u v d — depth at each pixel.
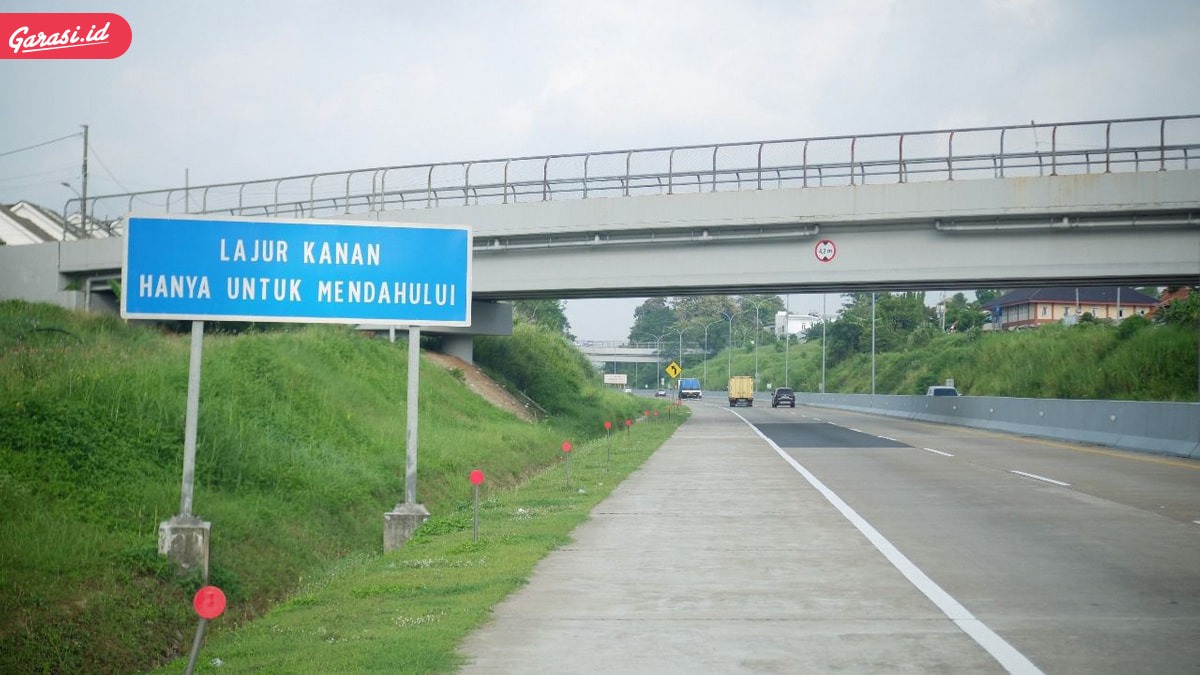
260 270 14.48
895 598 9.27
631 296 45.66
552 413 50.69
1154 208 33.31
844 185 36.47
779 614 8.66
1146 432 29.61
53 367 19.39
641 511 16.19
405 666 7.10
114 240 53.34
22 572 11.30
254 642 8.51
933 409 55.28
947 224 35.81
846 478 21.45
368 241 15.23
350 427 25.09
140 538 13.32
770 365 153.00
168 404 18.53
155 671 8.50
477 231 41.56
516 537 13.40
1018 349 71.69
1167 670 6.75
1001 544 12.42
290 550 15.78
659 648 7.52
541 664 7.11
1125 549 11.99
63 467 14.81
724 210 37.91
